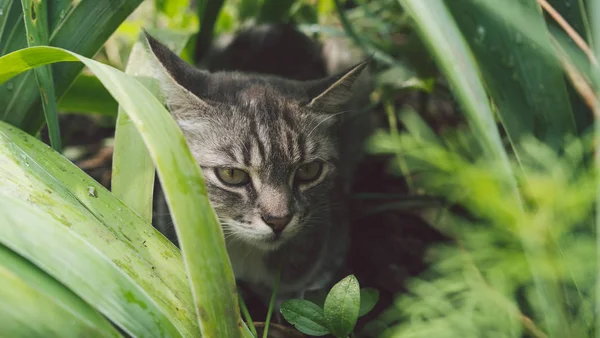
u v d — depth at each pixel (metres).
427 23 0.27
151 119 0.27
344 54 0.55
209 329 0.26
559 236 0.27
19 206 0.27
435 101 0.54
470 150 0.31
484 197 0.26
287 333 0.37
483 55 0.30
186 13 0.55
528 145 0.28
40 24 0.33
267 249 0.41
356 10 0.56
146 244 0.29
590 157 0.29
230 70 0.49
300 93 0.42
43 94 0.33
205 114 0.39
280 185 0.39
